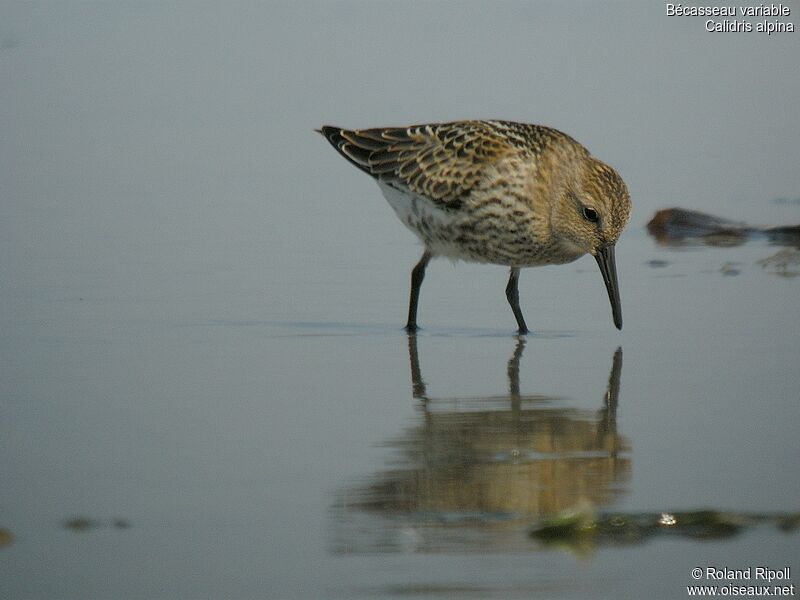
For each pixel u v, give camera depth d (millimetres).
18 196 16844
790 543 7352
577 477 8352
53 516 7754
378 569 7027
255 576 6957
